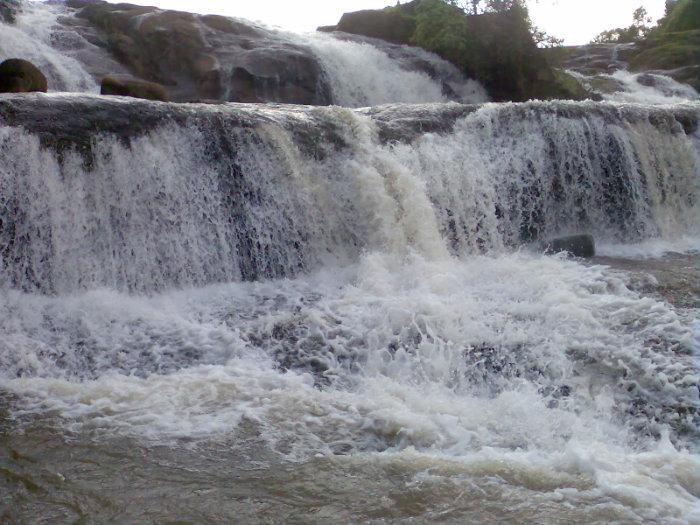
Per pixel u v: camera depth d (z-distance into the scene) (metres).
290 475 4.50
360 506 4.16
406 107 10.57
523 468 4.61
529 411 5.58
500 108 10.61
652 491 4.35
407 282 8.08
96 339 6.68
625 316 6.99
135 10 16.84
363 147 9.28
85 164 7.64
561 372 6.21
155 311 7.31
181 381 5.93
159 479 4.43
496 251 9.96
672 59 24.36
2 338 6.50
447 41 19.70
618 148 11.22
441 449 4.97
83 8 16.61
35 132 7.46
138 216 7.89
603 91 21.50
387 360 6.49
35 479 4.40
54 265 7.39
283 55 16.11
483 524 3.98
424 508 4.14
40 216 7.38
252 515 4.07
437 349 6.54
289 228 8.70
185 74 15.70
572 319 6.91
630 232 11.23
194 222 8.19
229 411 5.39
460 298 7.49
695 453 5.29
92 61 15.09
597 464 4.61
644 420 5.66
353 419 5.35
